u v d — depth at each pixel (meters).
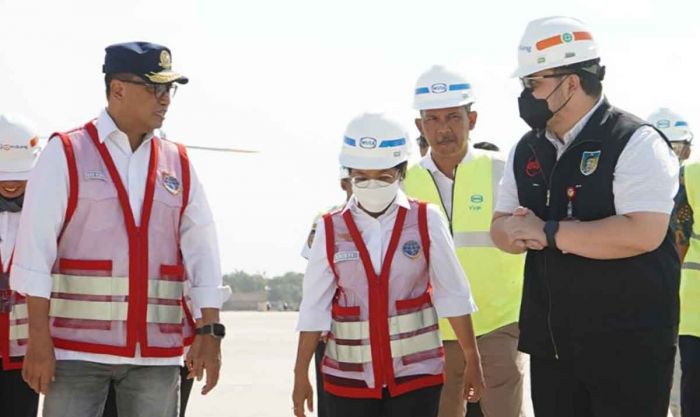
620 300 7.09
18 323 8.98
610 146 7.11
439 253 7.98
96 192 7.35
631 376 7.11
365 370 7.91
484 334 9.66
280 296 54.00
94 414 7.42
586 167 7.16
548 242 7.10
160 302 7.47
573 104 7.20
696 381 9.60
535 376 7.42
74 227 7.36
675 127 13.05
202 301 7.66
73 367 7.32
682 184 9.77
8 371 8.97
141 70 7.36
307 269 8.09
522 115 7.29
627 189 7.02
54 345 7.32
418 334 7.97
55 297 7.37
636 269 7.07
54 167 7.30
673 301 7.16
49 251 7.27
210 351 7.66
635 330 7.08
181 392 9.69
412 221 7.98
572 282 7.17
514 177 7.58
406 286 7.95
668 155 7.10
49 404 7.38
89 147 7.40
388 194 7.88
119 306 7.36
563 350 7.24
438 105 9.71
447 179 9.88
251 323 32.81
